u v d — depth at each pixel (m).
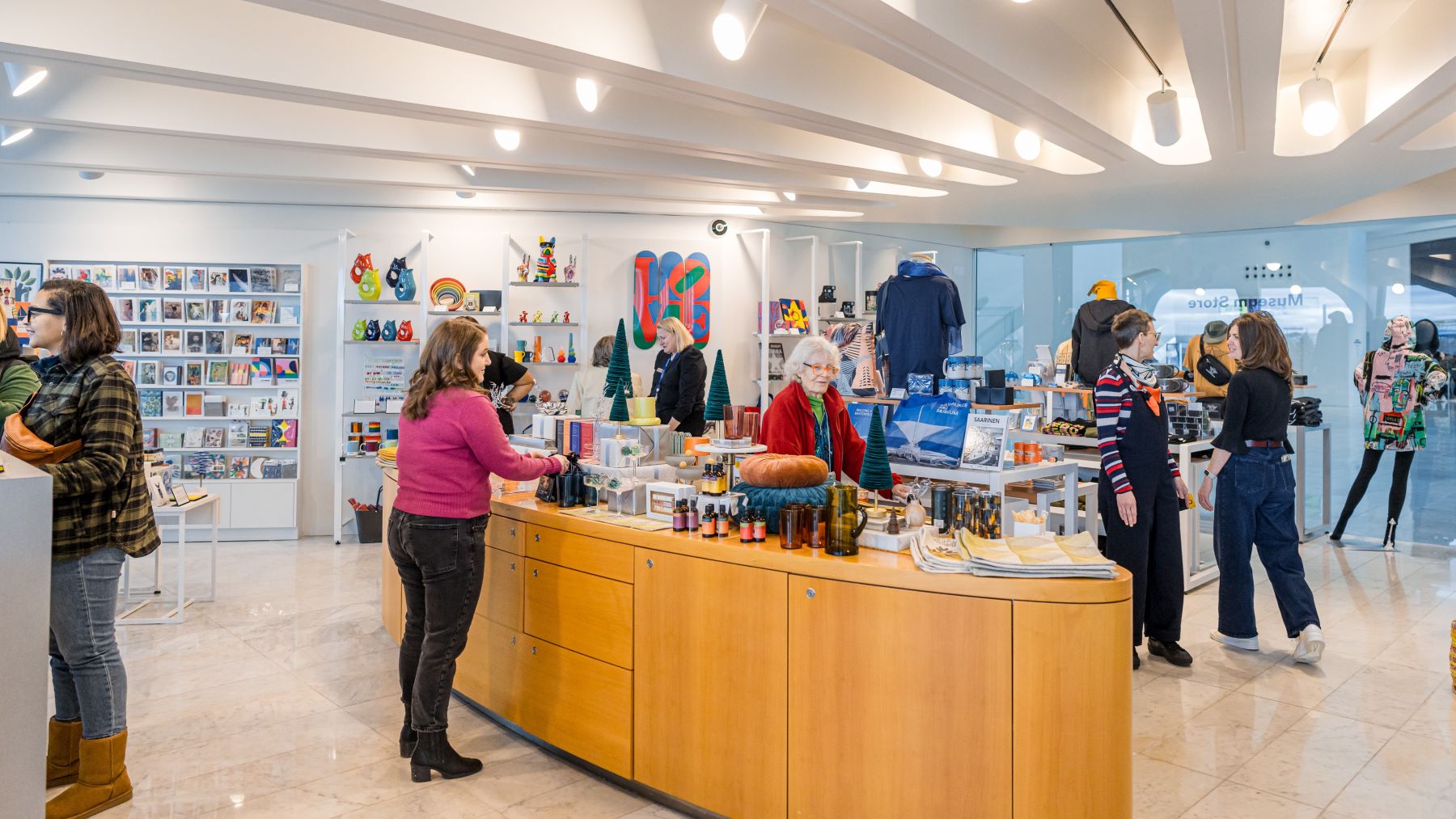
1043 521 2.82
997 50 4.08
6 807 2.10
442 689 3.17
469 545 3.15
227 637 4.91
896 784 2.44
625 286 8.30
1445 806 2.95
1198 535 6.05
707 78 4.24
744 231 8.62
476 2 3.44
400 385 7.82
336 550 7.23
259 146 5.32
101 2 3.70
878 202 7.63
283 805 2.98
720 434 3.51
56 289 2.86
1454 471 8.02
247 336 7.61
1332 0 4.19
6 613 2.09
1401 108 4.53
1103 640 2.25
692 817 2.91
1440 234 8.22
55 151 6.00
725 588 2.76
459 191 7.14
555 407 4.61
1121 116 5.37
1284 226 8.99
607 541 3.10
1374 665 4.36
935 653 2.37
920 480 3.54
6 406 3.17
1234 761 3.29
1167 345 9.88
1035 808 2.27
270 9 4.07
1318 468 8.64
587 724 3.18
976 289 11.24
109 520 2.88
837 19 3.51
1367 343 8.68
